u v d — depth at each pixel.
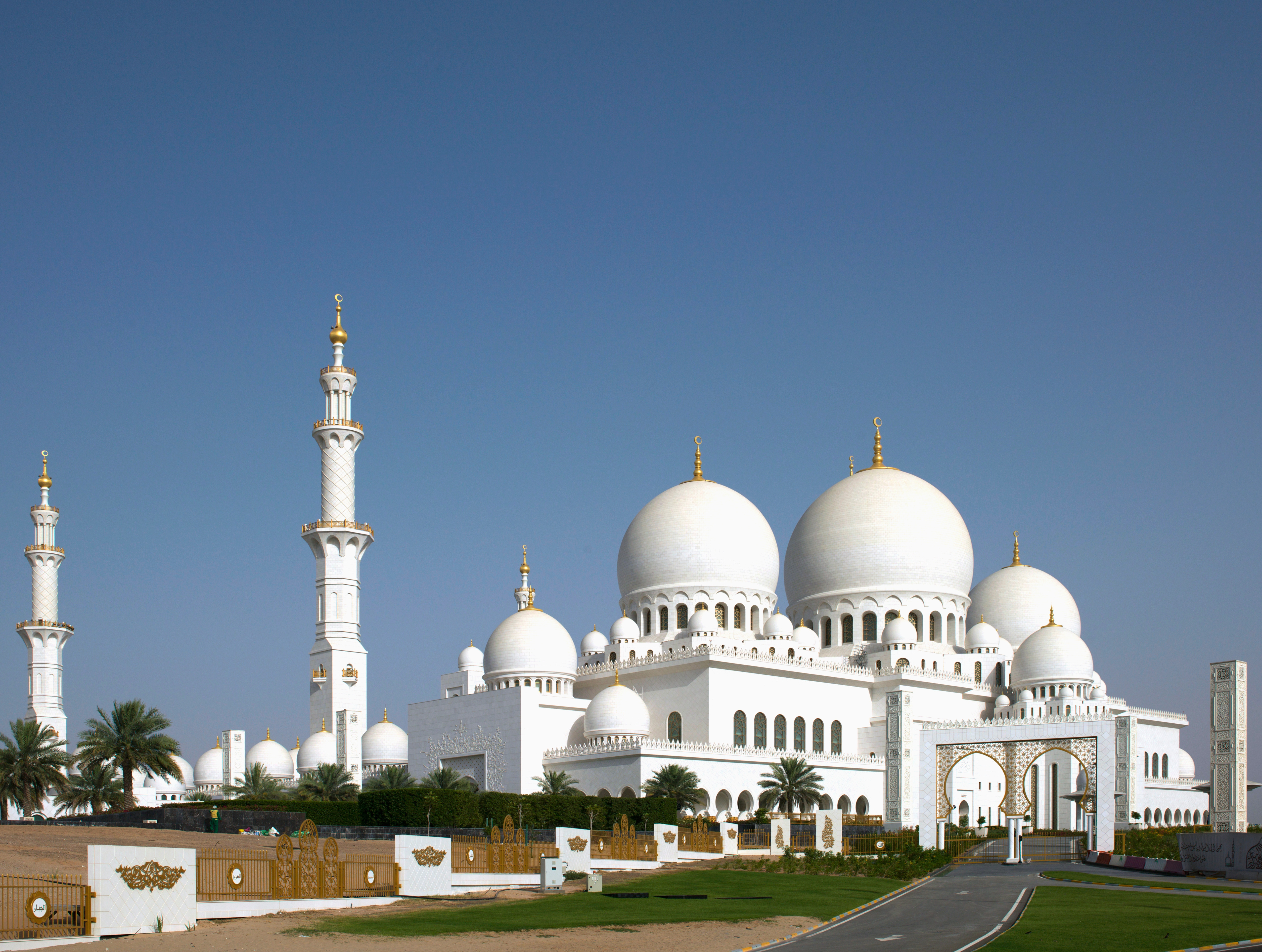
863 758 143.50
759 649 152.50
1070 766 146.62
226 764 199.38
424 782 140.75
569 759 134.75
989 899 65.31
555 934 49.28
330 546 160.00
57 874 57.78
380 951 44.16
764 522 167.25
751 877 79.44
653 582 161.38
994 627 179.12
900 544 165.75
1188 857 88.00
